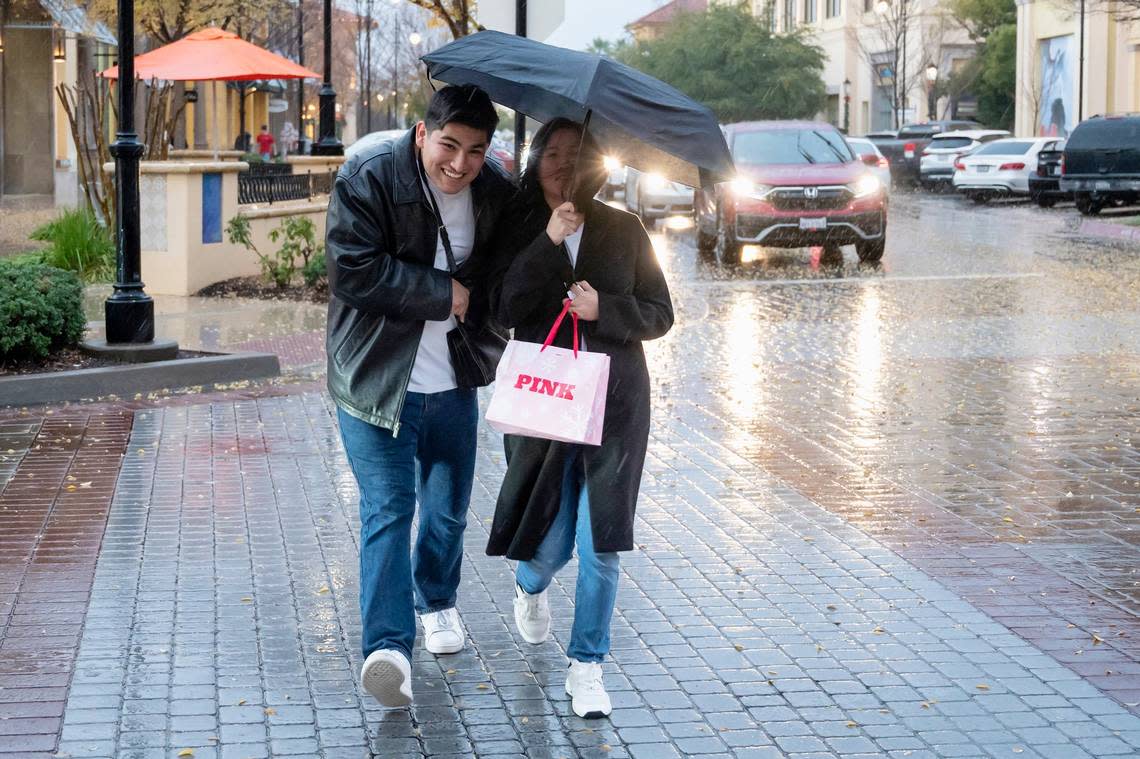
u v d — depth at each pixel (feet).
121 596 19.25
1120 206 102.37
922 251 73.97
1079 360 39.14
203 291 53.62
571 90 14.10
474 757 14.49
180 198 52.75
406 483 15.56
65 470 26.35
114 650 17.24
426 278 14.89
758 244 65.77
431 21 47.83
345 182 14.93
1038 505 24.25
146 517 23.25
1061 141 112.37
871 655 17.31
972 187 112.47
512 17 28.02
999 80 171.42
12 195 112.16
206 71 67.67
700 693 16.17
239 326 44.86
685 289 57.11
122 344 35.78
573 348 15.11
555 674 16.79
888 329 45.47
